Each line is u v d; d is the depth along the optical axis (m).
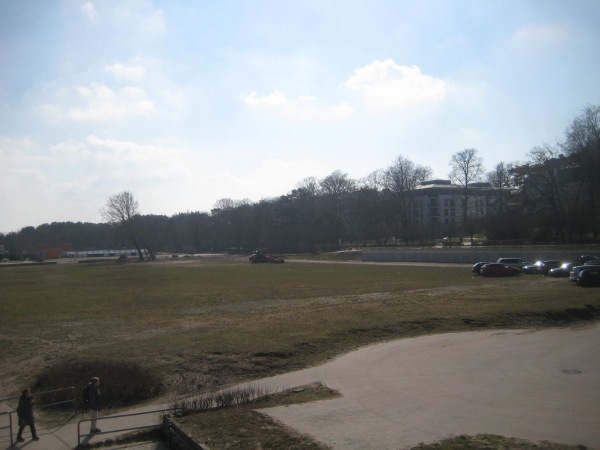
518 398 17.70
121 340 30.30
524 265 66.50
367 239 150.62
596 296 38.78
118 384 20.52
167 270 98.81
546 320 32.91
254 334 29.72
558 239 88.12
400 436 14.16
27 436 16.34
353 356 25.25
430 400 17.75
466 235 131.75
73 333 33.16
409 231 124.81
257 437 14.35
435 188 163.00
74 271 107.25
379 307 38.78
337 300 44.28
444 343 27.45
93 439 15.80
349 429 14.89
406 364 23.25
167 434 15.66
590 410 16.17
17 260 188.12
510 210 101.31
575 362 22.70
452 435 14.09
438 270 76.06
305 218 159.50
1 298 55.25
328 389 19.70
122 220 160.38
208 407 17.66
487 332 30.22
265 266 103.00
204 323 34.84
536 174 88.38
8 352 28.44
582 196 87.38
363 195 141.75
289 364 24.36
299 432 14.71
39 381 22.03
